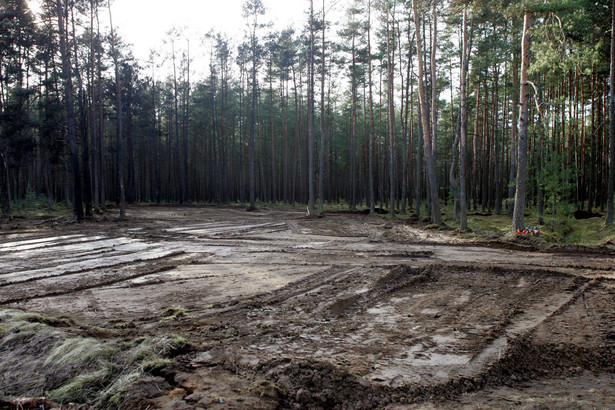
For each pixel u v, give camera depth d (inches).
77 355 180.4
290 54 1662.2
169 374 169.5
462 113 767.7
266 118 2215.8
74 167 989.2
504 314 274.2
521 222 634.2
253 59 1588.3
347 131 2085.4
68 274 418.0
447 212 1239.5
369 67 1259.2
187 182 2052.2
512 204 1055.6
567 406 152.3
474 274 414.9
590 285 350.3
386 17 1083.3
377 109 2032.5
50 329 213.6
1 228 865.5
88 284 370.0
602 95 1063.0
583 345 215.3
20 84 1312.7
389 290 346.6
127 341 211.0
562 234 673.6
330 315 272.2
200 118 2230.6
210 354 193.5
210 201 2129.7
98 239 707.4
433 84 880.3
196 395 147.3
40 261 492.1
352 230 852.6
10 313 246.2
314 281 381.1
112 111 1825.8
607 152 1111.6
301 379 162.2
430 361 192.4
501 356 197.5
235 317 265.6
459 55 1157.7
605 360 199.8
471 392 165.0
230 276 406.9
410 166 1517.0
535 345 215.5
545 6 545.0
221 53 1961.1
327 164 2048.5
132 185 1985.7
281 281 382.0
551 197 733.3
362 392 159.2
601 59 837.8
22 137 1203.2
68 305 303.0
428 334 233.6
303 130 1999.3
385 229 862.5
